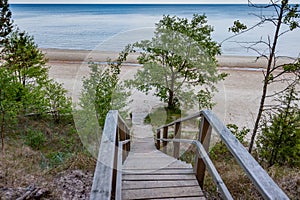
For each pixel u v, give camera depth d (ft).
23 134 17.76
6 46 22.11
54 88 21.88
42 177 9.79
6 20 21.91
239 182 9.11
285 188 8.85
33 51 23.29
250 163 4.17
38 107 20.76
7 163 11.21
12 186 8.65
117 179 6.57
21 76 22.67
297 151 12.00
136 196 6.45
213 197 7.65
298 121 11.91
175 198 6.43
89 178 9.69
